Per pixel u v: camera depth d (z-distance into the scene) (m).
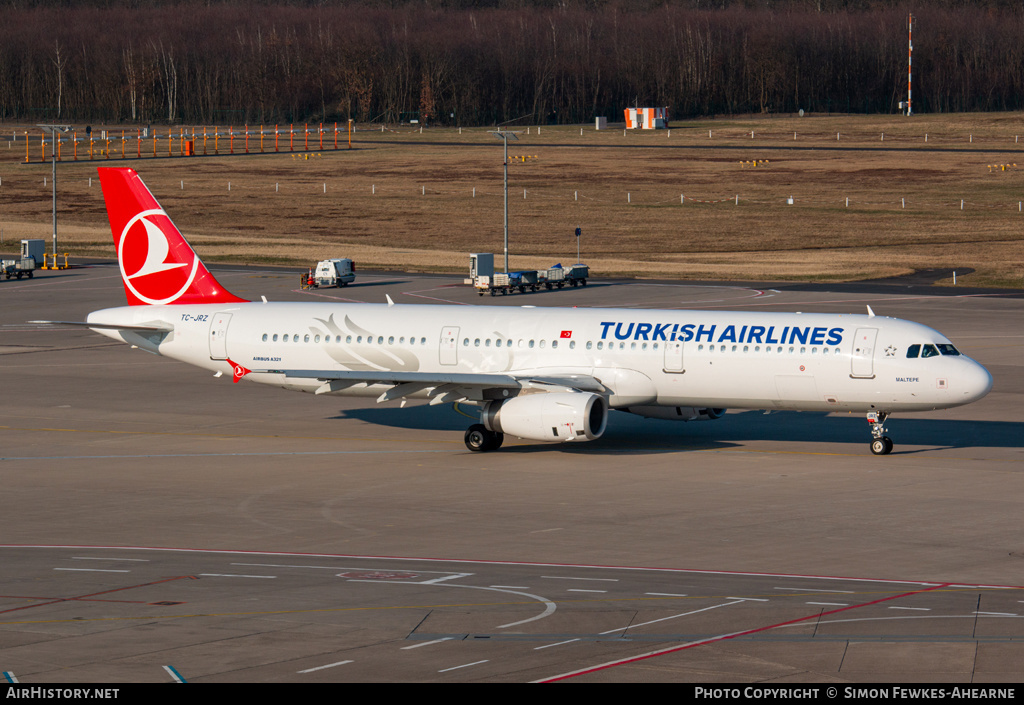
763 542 81.44
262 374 125.44
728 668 55.00
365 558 78.19
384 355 121.44
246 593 69.00
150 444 120.75
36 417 135.38
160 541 83.69
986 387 105.88
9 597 68.38
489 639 59.75
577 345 116.19
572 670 54.88
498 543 82.06
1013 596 67.44
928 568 74.31
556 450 117.00
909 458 111.31
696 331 113.44
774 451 115.25
